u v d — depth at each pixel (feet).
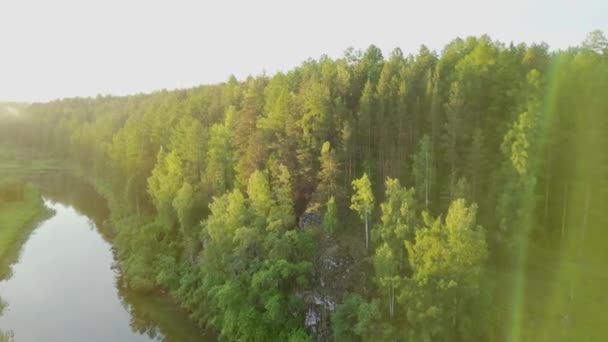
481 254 123.75
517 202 150.20
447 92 193.57
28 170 510.58
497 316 130.21
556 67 174.19
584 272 142.51
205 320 171.01
